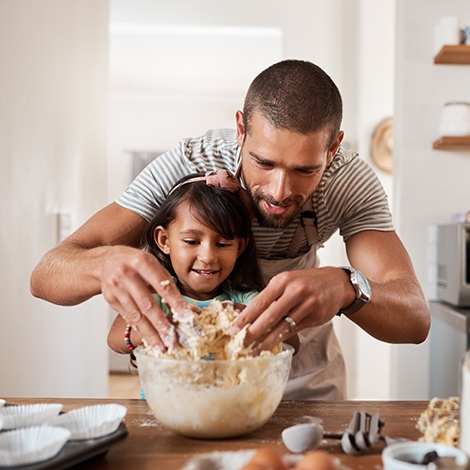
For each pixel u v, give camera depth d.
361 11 3.40
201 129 6.23
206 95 6.16
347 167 1.42
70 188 2.40
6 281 1.82
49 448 0.74
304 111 1.10
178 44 4.59
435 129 2.69
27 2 1.96
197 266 1.37
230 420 0.86
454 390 2.28
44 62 2.11
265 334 0.93
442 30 2.60
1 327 1.78
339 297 1.02
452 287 2.38
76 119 2.46
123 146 6.19
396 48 2.84
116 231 1.41
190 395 0.84
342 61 3.46
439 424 0.83
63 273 1.17
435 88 2.68
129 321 0.95
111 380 4.82
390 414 1.01
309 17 3.45
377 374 3.50
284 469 0.67
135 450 0.84
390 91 3.44
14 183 1.87
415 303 1.23
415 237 2.70
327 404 1.08
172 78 5.57
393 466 0.67
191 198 1.37
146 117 6.20
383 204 1.46
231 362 0.84
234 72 5.34
